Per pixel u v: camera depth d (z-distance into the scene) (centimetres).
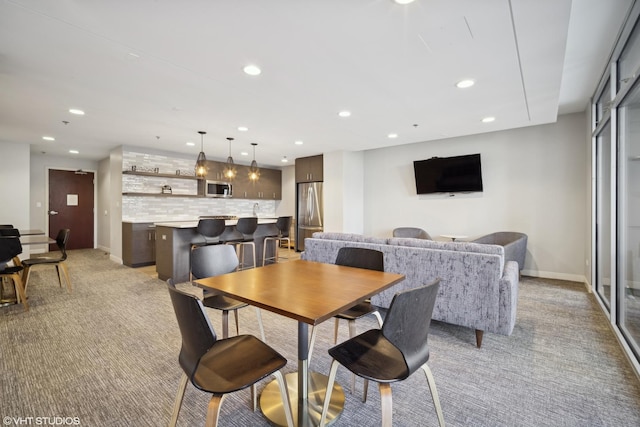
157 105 339
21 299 334
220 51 223
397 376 123
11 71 254
